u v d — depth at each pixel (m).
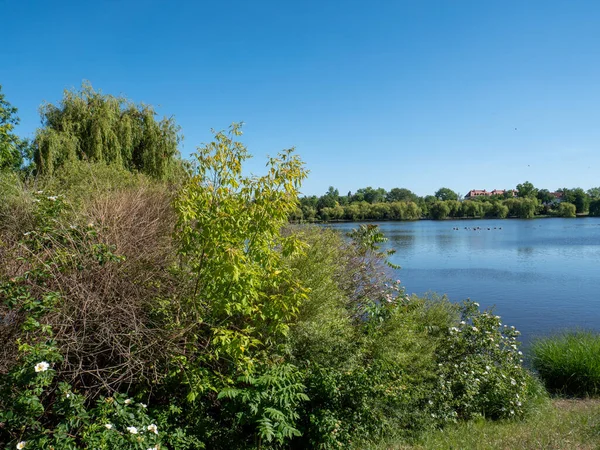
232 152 4.89
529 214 107.94
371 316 6.21
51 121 14.81
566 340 9.07
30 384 3.33
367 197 115.88
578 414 6.43
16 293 3.66
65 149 13.67
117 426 3.61
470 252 35.03
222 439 4.47
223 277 4.43
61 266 4.14
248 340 4.49
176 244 5.25
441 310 7.64
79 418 3.39
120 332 4.20
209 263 4.60
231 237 4.71
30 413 3.41
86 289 4.08
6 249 4.41
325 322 5.69
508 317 14.12
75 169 8.86
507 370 7.00
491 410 6.38
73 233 4.47
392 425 5.21
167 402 4.58
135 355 4.20
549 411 6.79
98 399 4.07
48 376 3.34
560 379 8.41
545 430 5.56
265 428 3.96
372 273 7.96
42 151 13.14
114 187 7.70
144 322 4.42
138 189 7.10
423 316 7.48
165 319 4.55
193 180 4.82
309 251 6.41
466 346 7.14
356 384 4.99
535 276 22.70
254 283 4.75
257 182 4.85
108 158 14.74
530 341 9.88
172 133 16.25
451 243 43.25
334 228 8.32
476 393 6.29
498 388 6.47
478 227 72.06
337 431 4.59
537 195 132.00
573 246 39.38
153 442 3.61
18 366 3.46
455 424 5.80
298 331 5.46
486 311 7.97
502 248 38.03
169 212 6.36
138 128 15.89
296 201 4.97
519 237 50.88
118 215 5.25
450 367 6.60
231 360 4.77
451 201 105.38
